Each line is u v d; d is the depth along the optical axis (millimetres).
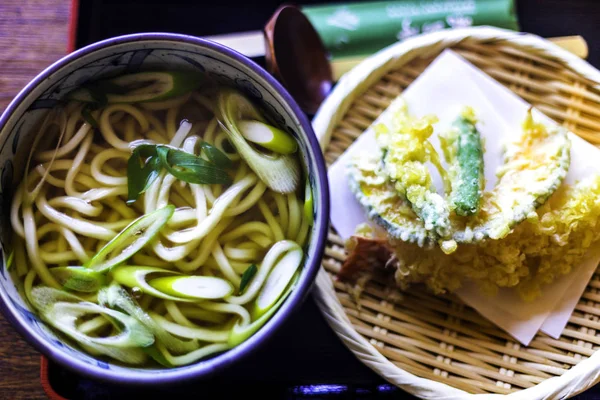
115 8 633
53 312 475
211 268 505
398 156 548
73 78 482
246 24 645
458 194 540
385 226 554
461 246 549
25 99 469
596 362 533
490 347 559
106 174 509
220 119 509
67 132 504
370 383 564
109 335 479
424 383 537
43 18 589
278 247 497
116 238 486
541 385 536
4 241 481
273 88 473
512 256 542
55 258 492
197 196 502
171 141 510
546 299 560
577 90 590
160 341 478
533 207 538
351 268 571
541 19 644
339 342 569
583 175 569
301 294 454
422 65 610
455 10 639
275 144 494
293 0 651
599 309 560
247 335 477
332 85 631
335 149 599
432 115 565
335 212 585
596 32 639
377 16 640
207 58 484
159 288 483
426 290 573
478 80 591
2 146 469
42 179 498
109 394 550
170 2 640
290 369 564
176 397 553
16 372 544
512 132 580
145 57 489
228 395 556
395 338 563
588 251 562
